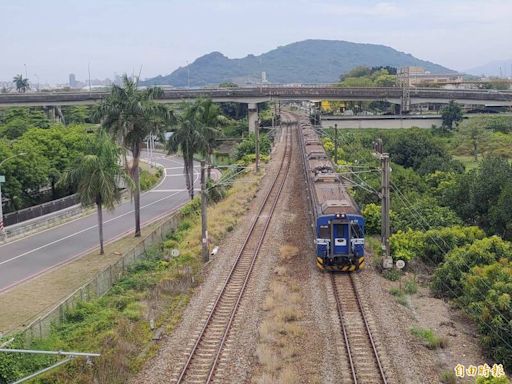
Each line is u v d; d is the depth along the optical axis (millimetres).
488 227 42750
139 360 23844
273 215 50188
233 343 24891
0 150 53719
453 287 30609
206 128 63469
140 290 33281
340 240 33875
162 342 25500
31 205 60781
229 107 141625
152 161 100188
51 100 107062
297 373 22000
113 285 33969
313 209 40344
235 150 95875
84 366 23234
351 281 32594
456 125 111750
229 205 53594
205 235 37281
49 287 34250
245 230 45250
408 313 28188
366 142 92688
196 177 84188
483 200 43781
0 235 46688
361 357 23172
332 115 133250
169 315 28797
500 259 30828
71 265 39125
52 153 62812
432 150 75938
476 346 24828
